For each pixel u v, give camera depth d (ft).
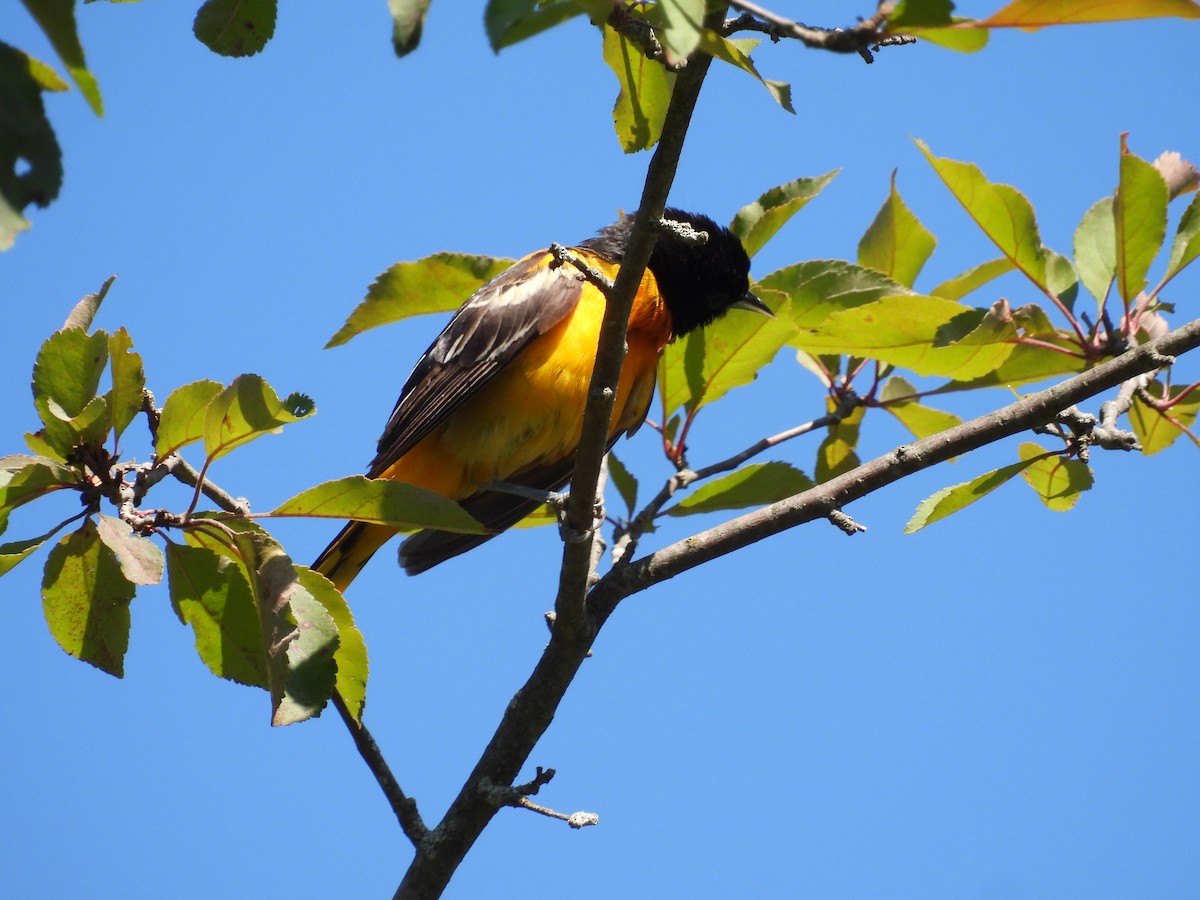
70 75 12.27
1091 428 26.73
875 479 26.48
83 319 23.07
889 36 14.11
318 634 21.42
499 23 13.04
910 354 29.96
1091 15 13.58
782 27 14.19
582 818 25.40
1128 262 29.76
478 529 22.61
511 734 26.71
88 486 22.68
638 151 26.13
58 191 12.05
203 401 22.91
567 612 26.12
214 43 22.77
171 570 22.59
